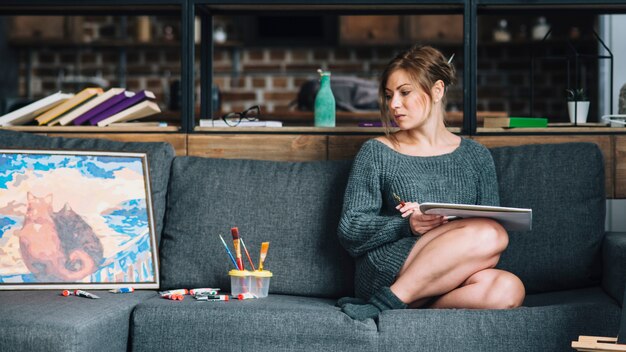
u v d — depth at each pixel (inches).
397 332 84.2
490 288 89.8
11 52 290.2
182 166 110.0
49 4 119.5
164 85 293.3
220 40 288.4
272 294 102.6
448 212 90.0
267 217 104.8
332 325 84.9
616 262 94.5
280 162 109.7
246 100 292.2
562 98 286.4
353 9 126.9
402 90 101.6
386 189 101.1
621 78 208.7
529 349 83.9
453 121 149.9
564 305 86.4
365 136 116.0
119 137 118.9
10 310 83.3
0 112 207.6
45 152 107.2
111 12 129.7
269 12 128.9
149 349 86.4
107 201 106.2
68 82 290.5
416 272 90.3
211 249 104.0
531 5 116.8
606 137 114.0
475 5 114.6
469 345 83.8
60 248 102.7
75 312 83.2
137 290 102.6
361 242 96.7
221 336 85.7
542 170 104.7
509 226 91.6
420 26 282.5
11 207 103.7
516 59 288.4
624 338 73.8
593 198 103.5
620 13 123.3
